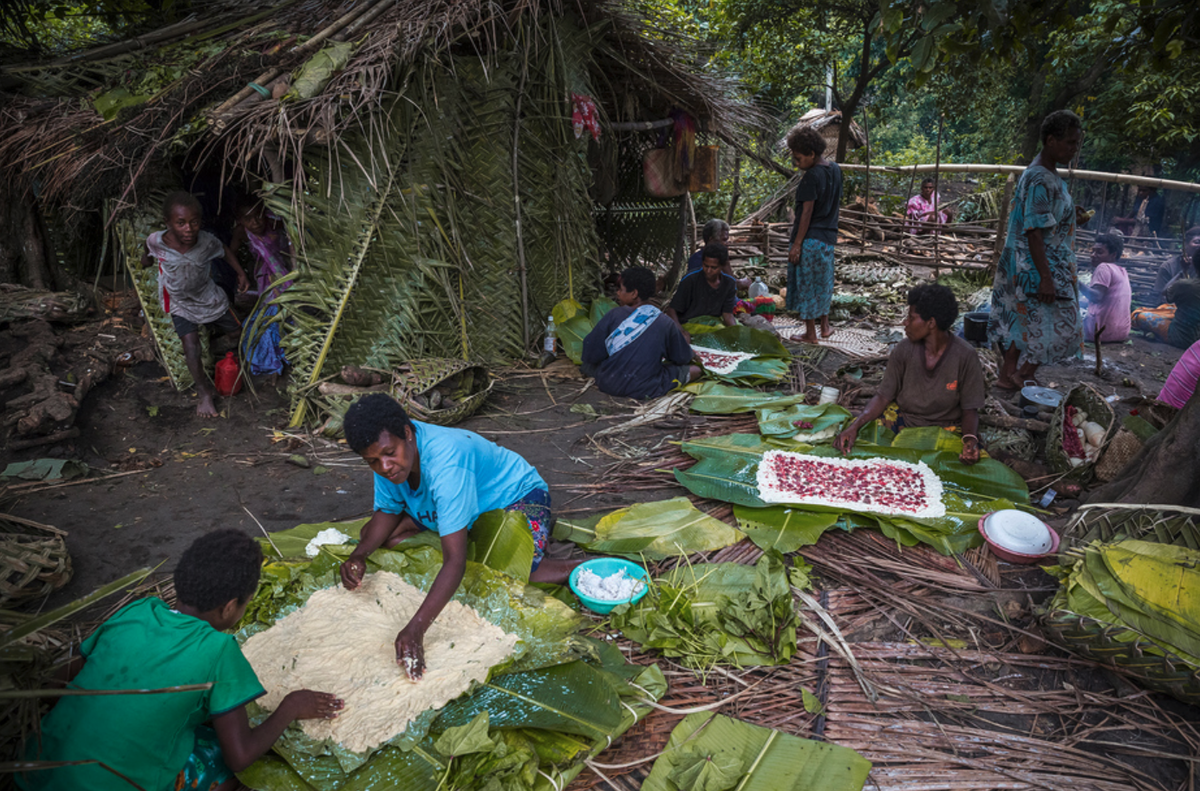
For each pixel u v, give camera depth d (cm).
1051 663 279
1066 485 395
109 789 181
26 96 538
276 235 541
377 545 301
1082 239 1139
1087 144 1380
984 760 236
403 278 529
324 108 453
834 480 382
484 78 564
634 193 845
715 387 535
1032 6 347
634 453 452
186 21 568
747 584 302
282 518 377
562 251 658
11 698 177
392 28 498
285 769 217
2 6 570
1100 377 618
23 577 297
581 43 627
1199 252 681
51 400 443
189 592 199
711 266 648
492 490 312
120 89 508
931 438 408
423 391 478
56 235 609
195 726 195
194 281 469
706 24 1253
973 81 1180
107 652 192
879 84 1562
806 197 652
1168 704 261
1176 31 397
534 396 554
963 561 334
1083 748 244
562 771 225
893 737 244
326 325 498
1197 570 263
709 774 217
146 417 480
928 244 1084
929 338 407
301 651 256
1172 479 309
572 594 304
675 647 276
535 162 619
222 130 445
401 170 519
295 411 483
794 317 830
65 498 388
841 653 279
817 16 1168
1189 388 390
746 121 795
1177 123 1216
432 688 240
